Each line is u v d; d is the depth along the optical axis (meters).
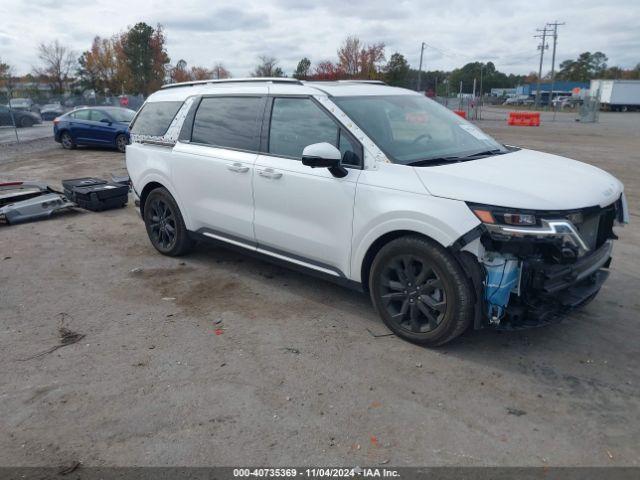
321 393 3.31
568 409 3.15
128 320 4.36
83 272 5.49
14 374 3.54
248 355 3.78
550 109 66.12
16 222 7.48
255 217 4.72
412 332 3.85
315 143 4.15
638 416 3.08
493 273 3.40
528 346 3.88
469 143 4.50
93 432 2.96
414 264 3.76
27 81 70.69
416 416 3.09
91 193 8.13
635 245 6.40
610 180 3.96
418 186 3.60
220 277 5.30
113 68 57.22
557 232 3.21
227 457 2.76
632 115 48.91
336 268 4.24
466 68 103.44
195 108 5.37
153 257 5.96
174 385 3.41
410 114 4.52
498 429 2.97
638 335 4.05
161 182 5.64
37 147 18.14
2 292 4.96
